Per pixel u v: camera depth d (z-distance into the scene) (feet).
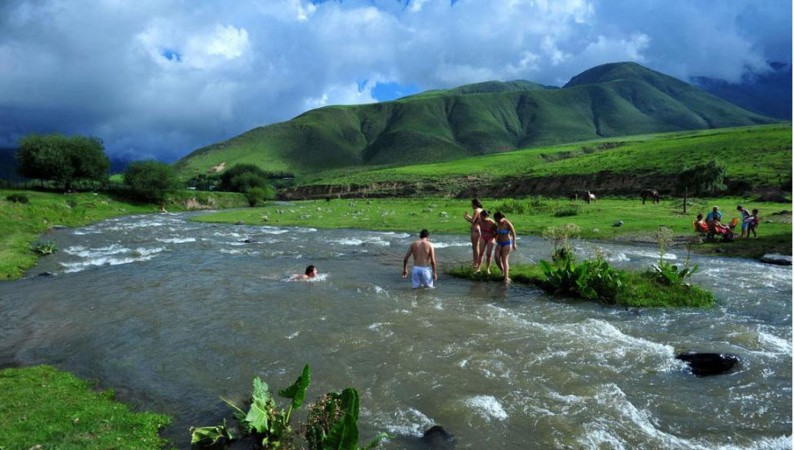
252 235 108.47
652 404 23.91
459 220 128.57
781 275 56.29
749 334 33.81
